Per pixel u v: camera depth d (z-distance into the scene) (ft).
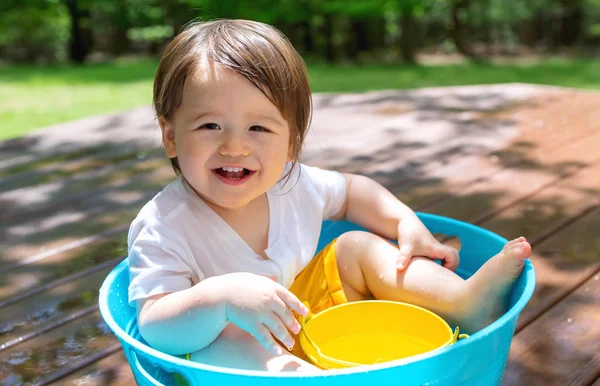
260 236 4.30
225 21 4.09
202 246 4.05
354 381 2.77
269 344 3.28
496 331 3.05
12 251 6.33
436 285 4.08
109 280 3.77
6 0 31.53
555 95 11.75
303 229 4.50
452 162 8.26
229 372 2.79
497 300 3.85
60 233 6.75
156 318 3.50
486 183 7.43
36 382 4.25
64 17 33.32
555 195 6.97
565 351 4.22
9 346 4.68
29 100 18.75
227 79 3.67
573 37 33.06
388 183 7.57
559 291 4.97
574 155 8.28
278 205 4.41
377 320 3.84
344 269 4.48
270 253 4.26
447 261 4.42
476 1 32.48
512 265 3.69
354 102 12.22
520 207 6.68
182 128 3.79
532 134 9.32
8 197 7.91
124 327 3.92
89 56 34.27
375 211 4.69
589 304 4.79
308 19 28.84
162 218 3.96
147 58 33.06
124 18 32.71
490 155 8.46
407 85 20.61
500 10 32.63
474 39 33.96
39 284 5.62
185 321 3.40
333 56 29.89
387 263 4.32
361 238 4.47
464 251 4.62
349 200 4.83
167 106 3.87
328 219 4.92
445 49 32.83
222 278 3.43
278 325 3.27
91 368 4.41
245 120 3.71
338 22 31.40
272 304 3.27
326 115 11.24
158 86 3.97
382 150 8.97
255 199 4.33
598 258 5.50
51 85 21.90
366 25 31.81
